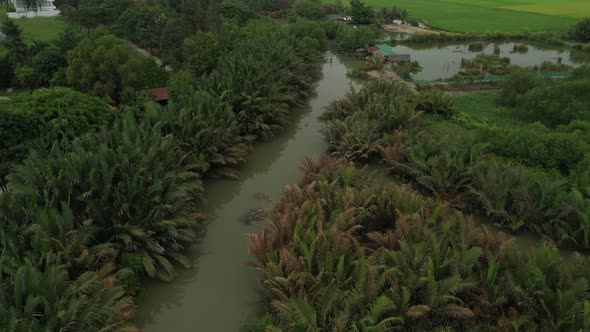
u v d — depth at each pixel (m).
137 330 15.09
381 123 31.41
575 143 26.27
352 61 61.69
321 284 16.06
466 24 81.94
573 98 33.97
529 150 26.97
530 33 71.75
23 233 16.45
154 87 39.88
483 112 38.00
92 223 18.25
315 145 33.69
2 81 45.66
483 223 22.84
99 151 20.12
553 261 16.11
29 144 23.33
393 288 15.35
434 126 33.66
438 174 24.31
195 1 52.22
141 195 19.31
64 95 27.89
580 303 13.84
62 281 14.47
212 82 34.38
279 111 36.06
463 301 16.45
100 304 14.20
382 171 28.77
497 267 16.31
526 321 14.55
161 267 19.67
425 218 20.23
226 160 28.17
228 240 22.14
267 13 96.06
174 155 24.23
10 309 12.38
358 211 20.72
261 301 18.16
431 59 59.72
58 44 47.31
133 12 63.06
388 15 88.06
